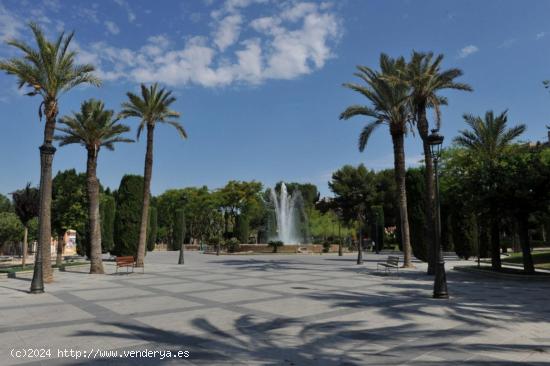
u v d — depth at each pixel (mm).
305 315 9609
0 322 8945
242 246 48875
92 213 22562
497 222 20188
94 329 8195
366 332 7906
